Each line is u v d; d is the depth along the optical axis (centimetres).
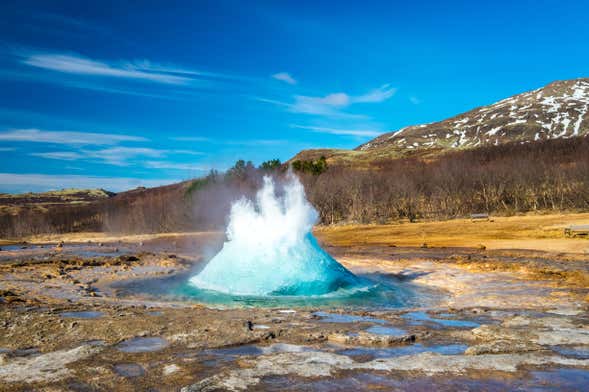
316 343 944
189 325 1077
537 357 829
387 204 8269
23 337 971
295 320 1184
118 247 5141
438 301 1681
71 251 4344
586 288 1747
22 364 800
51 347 905
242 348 905
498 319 1191
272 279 1862
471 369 767
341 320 1191
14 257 3572
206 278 2066
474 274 2286
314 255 1981
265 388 685
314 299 1728
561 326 1065
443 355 845
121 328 1042
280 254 1945
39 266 2708
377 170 12431
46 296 1645
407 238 5094
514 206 7912
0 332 1011
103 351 872
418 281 2184
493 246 3744
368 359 826
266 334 992
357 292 1856
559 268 2341
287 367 777
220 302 1662
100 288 1992
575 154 10344
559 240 3806
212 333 1002
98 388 688
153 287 2017
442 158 13150
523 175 8200
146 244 5778
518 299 1598
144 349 888
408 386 693
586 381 709
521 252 3191
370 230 6034
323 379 721
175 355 851
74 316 1202
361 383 705
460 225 5559
